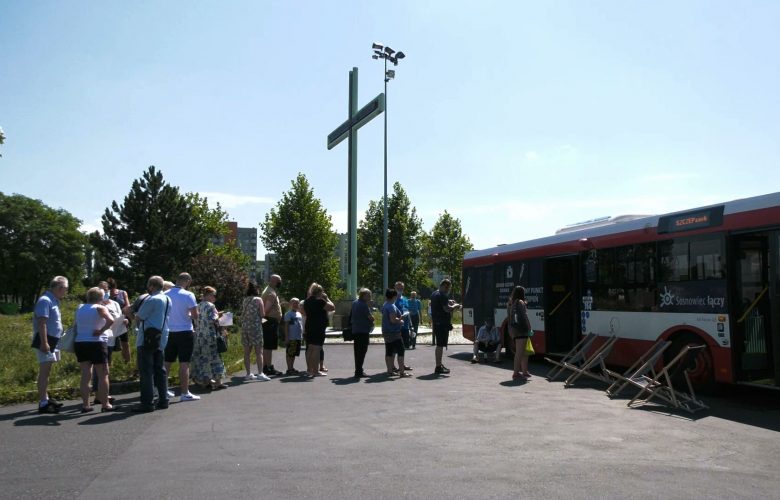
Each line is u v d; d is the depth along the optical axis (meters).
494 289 17.50
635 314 11.98
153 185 41.66
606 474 5.84
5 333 20.06
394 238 43.94
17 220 73.88
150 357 9.28
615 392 10.47
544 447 6.89
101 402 9.42
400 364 13.09
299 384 11.97
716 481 5.63
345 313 28.47
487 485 5.48
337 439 7.30
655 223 11.62
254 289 12.84
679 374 10.66
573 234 14.27
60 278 9.43
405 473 5.86
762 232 9.54
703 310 10.34
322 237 36.03
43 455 6.64
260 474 5.86
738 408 9.35
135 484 5.57
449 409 9.23
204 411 9.18
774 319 9.17
